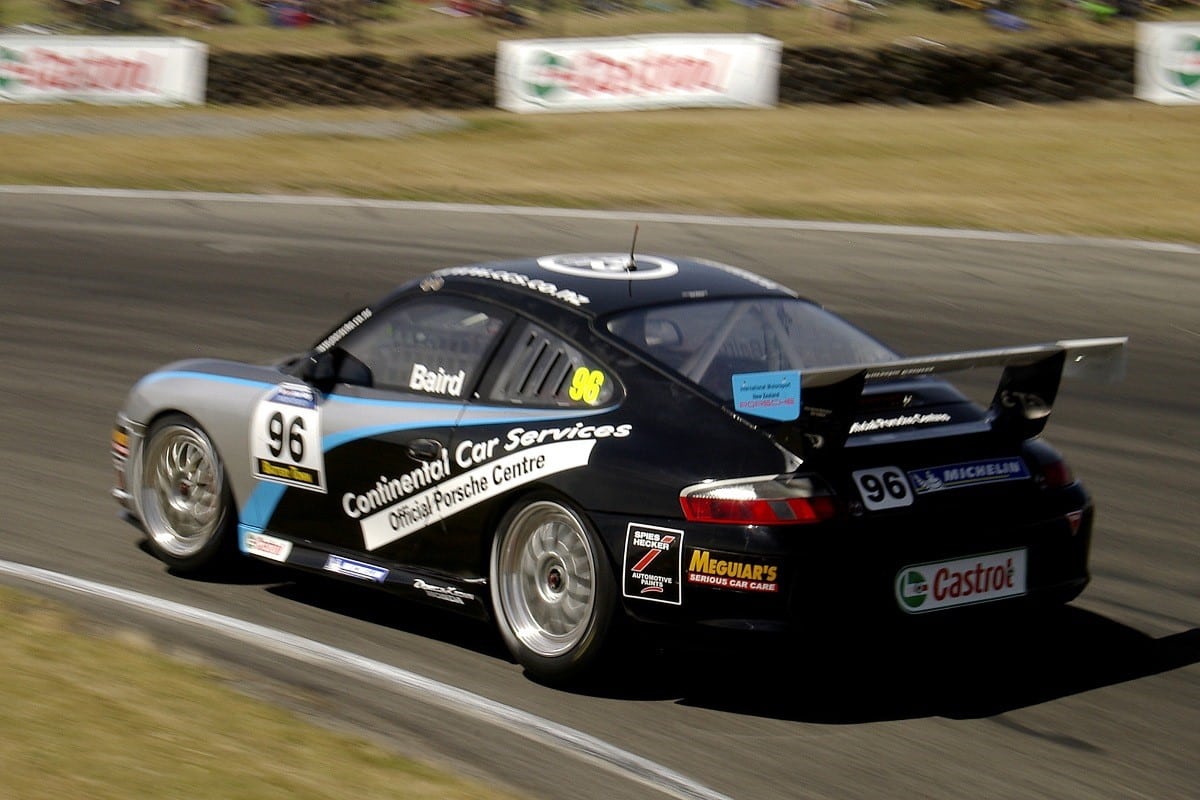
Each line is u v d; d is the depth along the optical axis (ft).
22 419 89.76
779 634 43.91
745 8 323.37
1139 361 104.37
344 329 57.26
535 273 54.49
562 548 48.49
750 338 50.83
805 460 44.68
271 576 61.05
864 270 137.90
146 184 197.36
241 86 296.71
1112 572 62.54
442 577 52.01
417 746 43.37
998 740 45.06
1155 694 48.96
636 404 47.75
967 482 46.57
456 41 322.96
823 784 41.68
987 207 170.19
